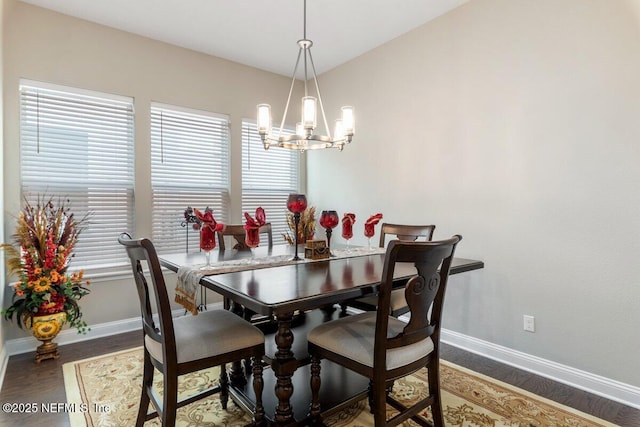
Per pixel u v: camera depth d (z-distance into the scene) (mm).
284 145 2500
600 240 2139
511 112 2527
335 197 4051
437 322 1651
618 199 2070
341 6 2795
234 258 2182
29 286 2467
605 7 2098
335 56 3727
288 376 1582
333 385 2014
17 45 2680
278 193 4242
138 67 3232
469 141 2779
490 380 2309
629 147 2025
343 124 2311
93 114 3047
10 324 2666
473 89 2746
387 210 3455
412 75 3191
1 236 2455
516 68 2496
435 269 1515
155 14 2895
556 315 2324
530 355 2449
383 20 3016
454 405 2010
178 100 3463
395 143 3361
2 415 1910
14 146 2672
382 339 1408
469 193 2785
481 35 2688
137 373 2389
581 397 2107
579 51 2201
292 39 3342
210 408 2002
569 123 2250
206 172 3688
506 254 2568
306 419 1649
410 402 2049
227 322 1715
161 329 1440
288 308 1272
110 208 3135
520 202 2488
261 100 4062
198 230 3547
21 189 2742
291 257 2203
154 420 1881
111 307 3105
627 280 2043
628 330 2043
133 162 3238
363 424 1857
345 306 2592
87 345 2855
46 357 2555
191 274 1725
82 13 2873
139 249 1449
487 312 2682
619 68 2053
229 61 3805
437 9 2859
